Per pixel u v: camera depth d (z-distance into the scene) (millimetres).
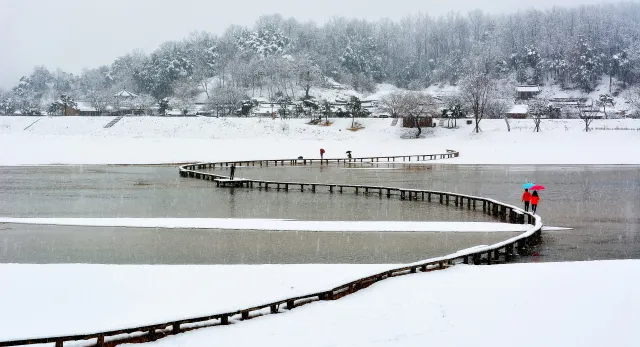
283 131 103125
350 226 33312
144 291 19672
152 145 89875
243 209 40125
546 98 133875
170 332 16141
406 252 26844
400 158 87750
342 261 25047
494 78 150625
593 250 27562
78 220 35250
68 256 26000
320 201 44594
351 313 17516
